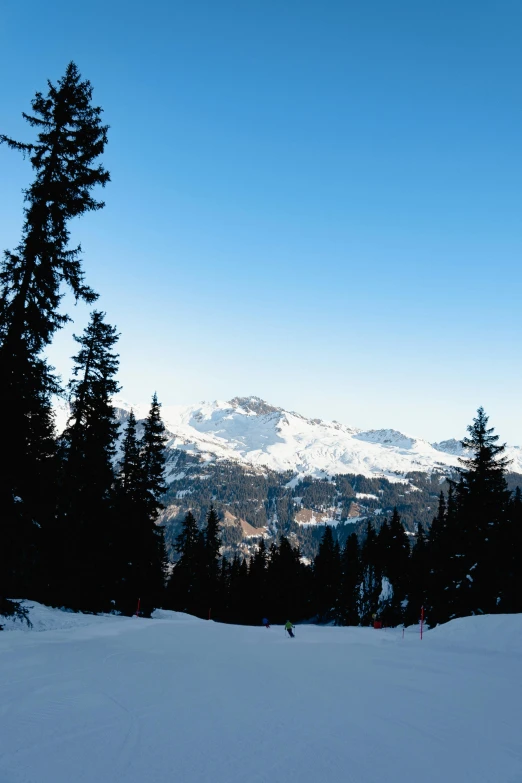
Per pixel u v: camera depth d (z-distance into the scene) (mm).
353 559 80875
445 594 36656
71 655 11688
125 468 37094
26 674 9000
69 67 17422
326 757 5410
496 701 8641
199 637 20312
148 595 36375
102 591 31328
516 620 18594
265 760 5230
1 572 17562
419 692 9367
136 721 6445
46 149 17062
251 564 79000
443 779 4961
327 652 16750
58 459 18938
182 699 7883
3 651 11516
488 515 34438
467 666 13188
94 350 28109
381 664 13508
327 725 6723
